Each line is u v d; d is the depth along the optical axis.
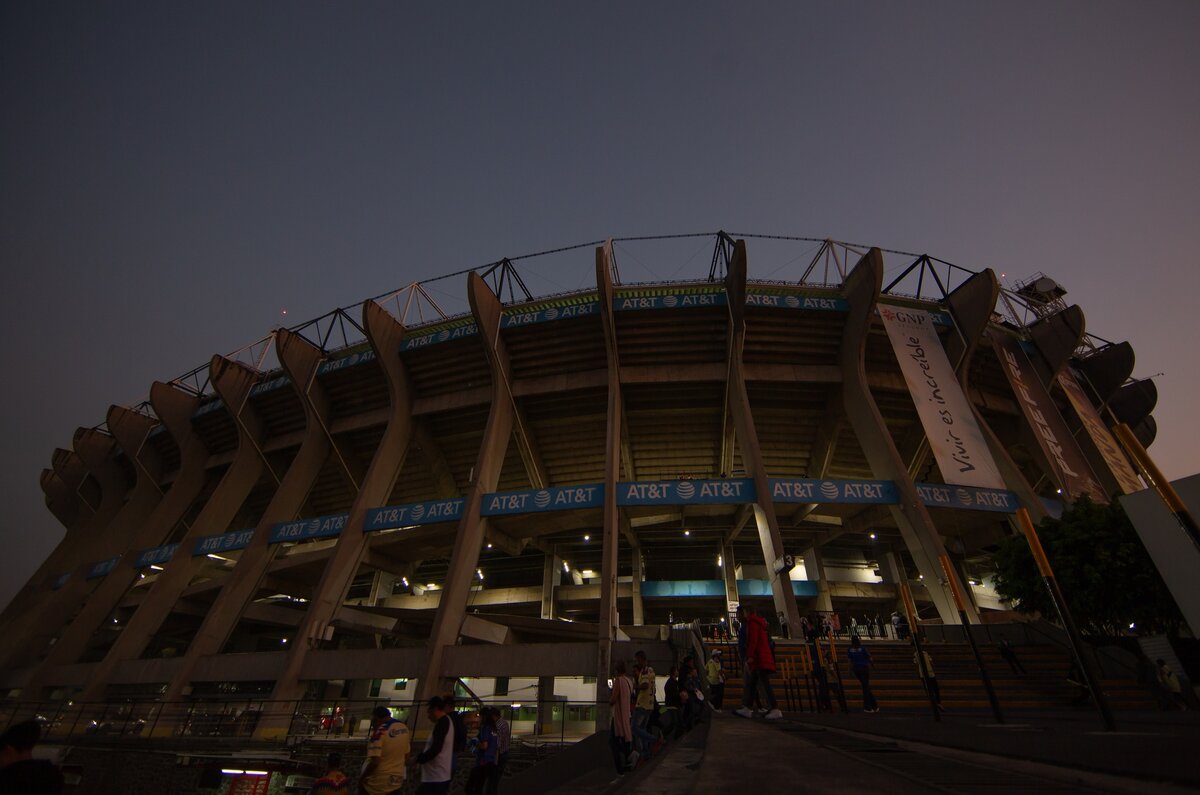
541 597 37.75
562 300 33.59
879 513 30.92
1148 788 2.37
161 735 25.19
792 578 39.47
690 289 33.06
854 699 16.47
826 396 34.19
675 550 40.78
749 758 3.69
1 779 3.55
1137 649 17.94
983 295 32.28
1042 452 33.66
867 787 2.51
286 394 38.91
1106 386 41.12
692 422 35.38
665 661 22.08
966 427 29.81
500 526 31.38
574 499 27.45
